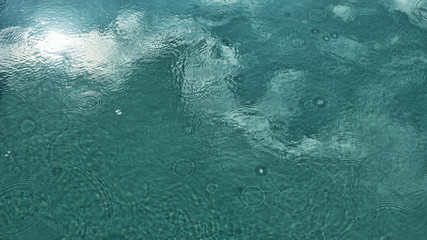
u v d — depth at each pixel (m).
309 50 3.14
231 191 2.39
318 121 2.71
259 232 2.22
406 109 2.74
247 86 2.93
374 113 2.73
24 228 2.25
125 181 2.46
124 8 3.54
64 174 2.49
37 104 2.86
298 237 2.20
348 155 2.53
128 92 2.91
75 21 3.43
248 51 3.15
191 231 2.23
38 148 2.62
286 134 2.65
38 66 3.10
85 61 3.12
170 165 2.53
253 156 2.55
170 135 2.68
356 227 2.22
